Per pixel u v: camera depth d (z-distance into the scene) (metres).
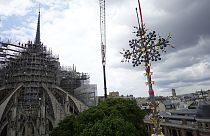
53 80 110.19
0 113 87.19
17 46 109.44
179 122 69.44
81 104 104.38
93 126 39.47
